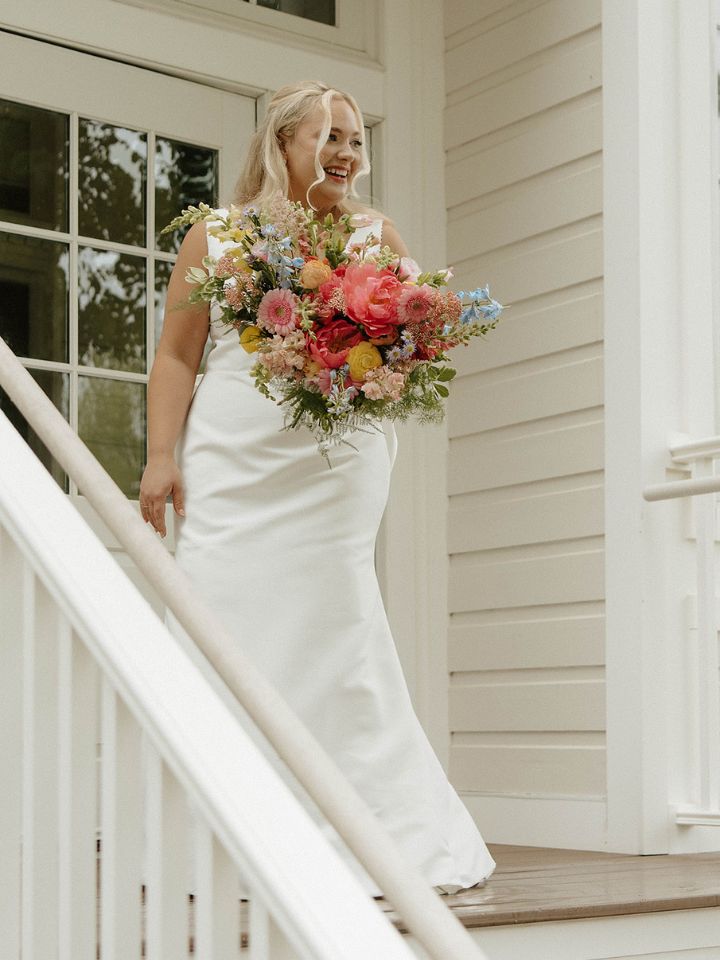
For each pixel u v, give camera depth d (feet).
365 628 8.77
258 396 8.75
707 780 12.18
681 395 13.00
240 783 4.15
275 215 7.95
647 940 8.66
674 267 13.09
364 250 8.18
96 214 12.83
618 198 13.07
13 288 12.27
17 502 5.39
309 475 8.73
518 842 13.48
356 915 3.70
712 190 13.44
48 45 12.67
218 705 4.48
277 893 3.79
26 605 5.31
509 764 13.73
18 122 12.50
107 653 4.66
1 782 5.51
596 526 13.10
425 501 14.48
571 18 13.73
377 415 8.05
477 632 14.17
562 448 13.48
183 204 13.41
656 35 13.17
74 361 12.48
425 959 7.52
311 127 8.71
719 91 13.57
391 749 8.71
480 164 14.58
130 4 13.09
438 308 7.73
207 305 8.70
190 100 13.51
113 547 12.60
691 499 12.94
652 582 12.60
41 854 5.18
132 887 4.72
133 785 4.74
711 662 12.26
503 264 14.26
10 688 5.55
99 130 12.95
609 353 13.03
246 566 8.62
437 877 8.58
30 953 5.14
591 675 13.05
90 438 12.56
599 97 13.42
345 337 7.91
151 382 9.02
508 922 8.02
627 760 12.48
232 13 13.85
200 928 4.19
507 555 14.01
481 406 14.34
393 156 14.70
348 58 14.48
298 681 8.57
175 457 9.11
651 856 12.15
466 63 14.83
